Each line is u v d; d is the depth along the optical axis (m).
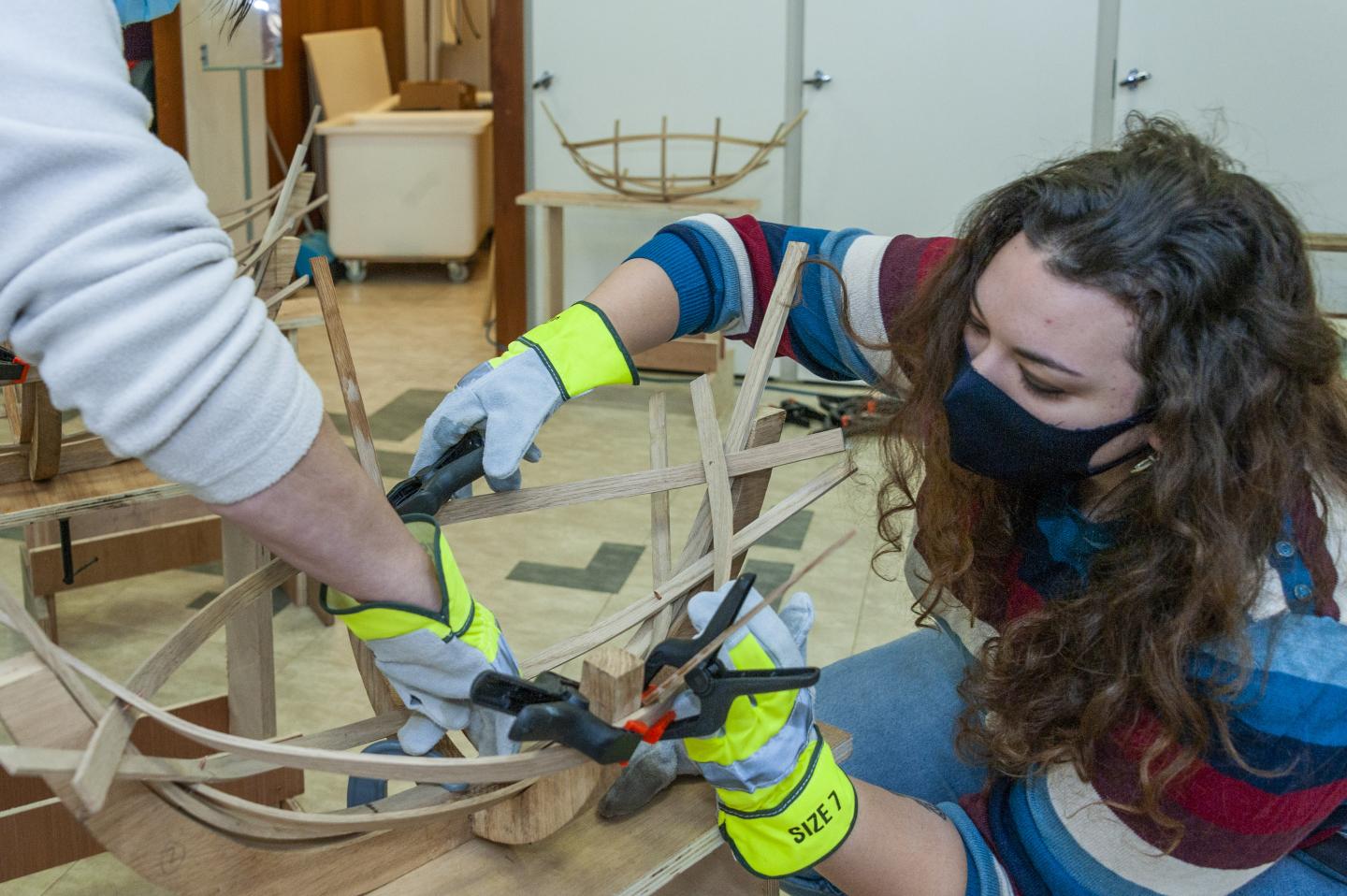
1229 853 0.82
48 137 0.50
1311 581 0.79
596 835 0.81
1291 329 0.74
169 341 0.53
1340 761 0.78
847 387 3.66
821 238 1.13
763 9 3.39
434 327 4.20
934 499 0.93
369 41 5.34
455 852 0.79
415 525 0.73
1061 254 0.73
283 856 0.69
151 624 2.15
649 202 3.29
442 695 0.73
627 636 1.96
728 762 0.74
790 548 2.49
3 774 1.37
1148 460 0.83
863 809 0.83
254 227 3.18
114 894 1.49
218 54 2.16
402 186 4.72
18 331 0.53
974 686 0.92
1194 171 0.75
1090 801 0.85
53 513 1.32
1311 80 3.15
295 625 2.15
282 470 0.59
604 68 3.52
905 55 3.35
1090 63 3.25
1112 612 0.80
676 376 3.69
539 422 0.89
